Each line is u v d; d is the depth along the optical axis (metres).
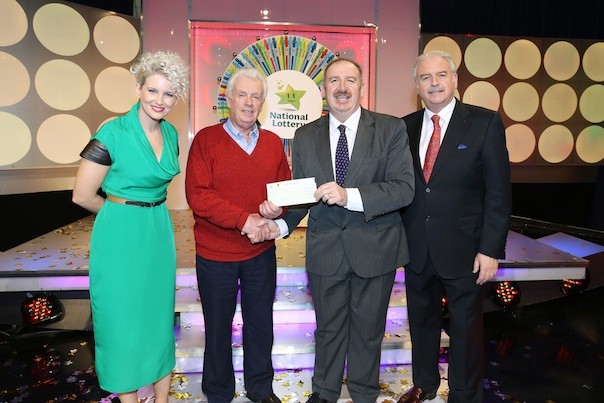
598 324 3.41
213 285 1.96
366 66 4.69
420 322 2.10
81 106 4.20
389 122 1.93
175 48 4.52
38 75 3.96
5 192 3.93
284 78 4.51
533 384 2.56
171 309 1.95
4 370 2.67
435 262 1.95
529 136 4.96
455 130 1.93
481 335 2.00
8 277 2.93
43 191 4.15
